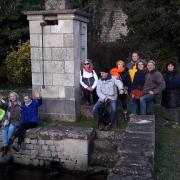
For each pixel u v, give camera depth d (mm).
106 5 18438
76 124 8234
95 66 16812
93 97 8688
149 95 7789
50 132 7250
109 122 7707
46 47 8398
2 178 7086
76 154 7148
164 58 14992
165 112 8508
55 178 6992
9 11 13922
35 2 15000
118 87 7719
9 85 14008
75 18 8195
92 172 6969
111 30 18562
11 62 13305
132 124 6637
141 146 5422
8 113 7609
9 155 7609
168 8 14250
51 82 8500
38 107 8227
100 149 7324
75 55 8383
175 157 6332
